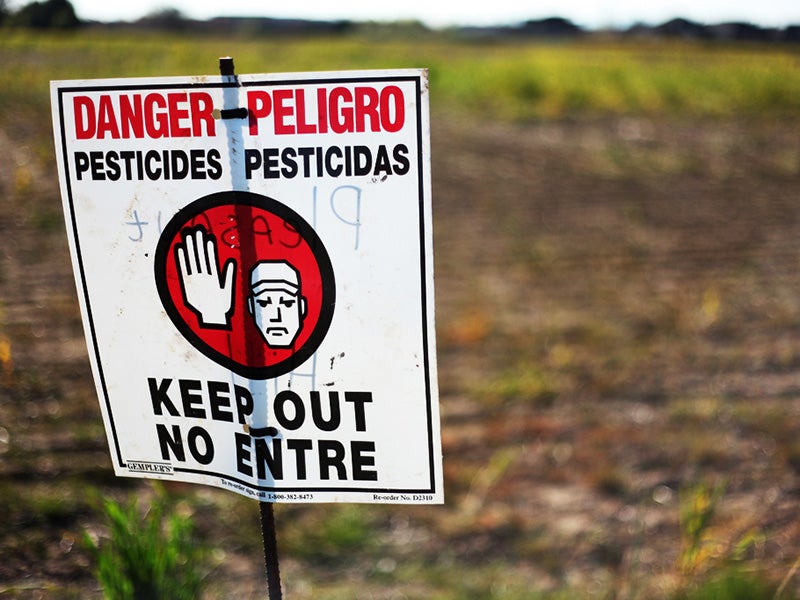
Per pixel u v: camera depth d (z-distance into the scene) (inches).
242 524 133.5
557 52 1366.9
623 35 1715.1
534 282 282.2
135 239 60.7
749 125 708.0
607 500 150.5
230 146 57.7
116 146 59.3
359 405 60.5
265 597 115.6
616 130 666.8
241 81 56.7
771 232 354.6
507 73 841.5
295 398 61.2
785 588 115.0
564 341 229.6
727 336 237.0
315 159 57.1
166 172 59.1
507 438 173.5
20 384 177.3
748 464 164.1
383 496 62.0
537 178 463.5
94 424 161.0
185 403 63.2
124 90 58.3
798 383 205.6
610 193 429.1
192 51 755.4
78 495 134.0
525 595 120.3
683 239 341.4
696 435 175.8
